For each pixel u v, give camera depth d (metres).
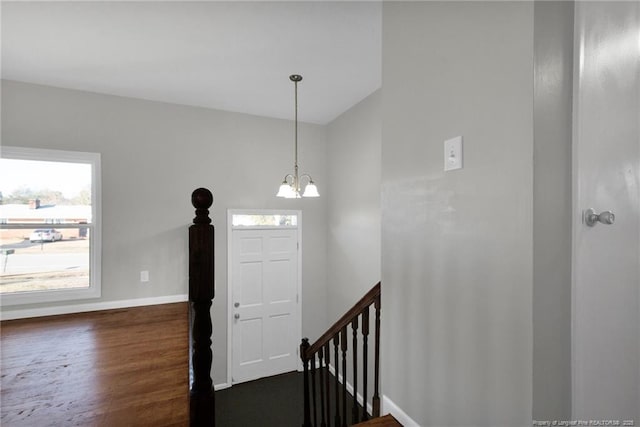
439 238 1.28
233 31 2.17
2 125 2.83
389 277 1.59
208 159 3.69
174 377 1.70
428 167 1.34
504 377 1.01
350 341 3.65
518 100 0.96
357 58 2.56
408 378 1.46
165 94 3.27
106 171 3.20
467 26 1.15
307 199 4.26
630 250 1.09
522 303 0.95
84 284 3.13
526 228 0.94
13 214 2.92
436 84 1.30
